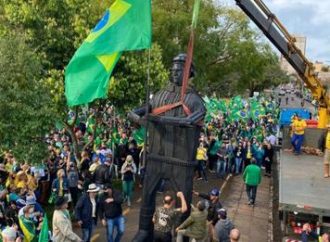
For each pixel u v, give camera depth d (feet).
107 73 33.88
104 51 33.71
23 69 47.39
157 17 108.78
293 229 45.91
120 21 33.63
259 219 60.80
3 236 27.96
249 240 52.95
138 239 34.14
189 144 32.60
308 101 339.16
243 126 113.80
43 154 49.16
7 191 46.37
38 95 48.34
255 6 60.95
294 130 74.69
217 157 83.51
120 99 67.56
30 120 46.65
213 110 125.49
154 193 34.01
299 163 66.39
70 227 34.73
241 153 84.53
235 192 73.56
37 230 39.37
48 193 56.90
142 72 66.44
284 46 66.54
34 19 60.03
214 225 39.40
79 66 34.17
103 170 51.37
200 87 118.73
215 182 78.95
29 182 51.31
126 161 61.36
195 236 33.76
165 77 70.28
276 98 309.22
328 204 44.14
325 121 75.15
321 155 74.02
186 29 111.65
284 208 43.68
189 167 32.78
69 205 54.39
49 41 60.95
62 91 59.47
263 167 89.81
